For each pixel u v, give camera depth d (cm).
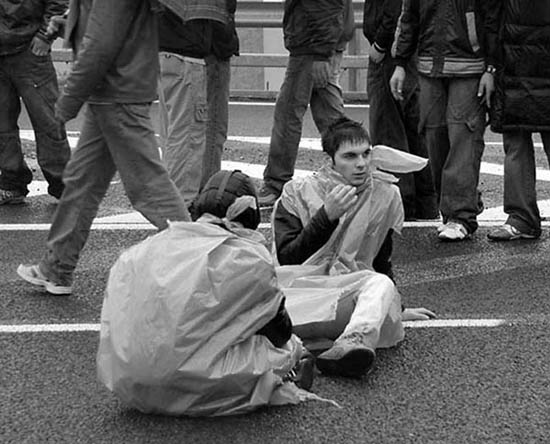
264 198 1067
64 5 994
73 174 755
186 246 548
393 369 638
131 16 710
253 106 1717
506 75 906
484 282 820
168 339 536
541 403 595
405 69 972
